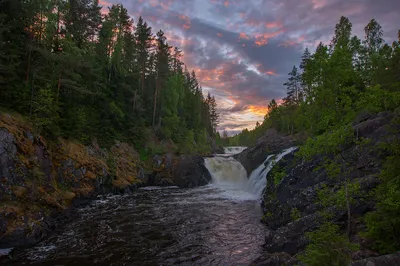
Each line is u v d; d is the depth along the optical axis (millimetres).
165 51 48656
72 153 22375
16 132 15719
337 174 8961
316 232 7441
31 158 16031
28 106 19125
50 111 19656
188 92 73312
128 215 17797
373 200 9289
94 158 25656
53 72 23719
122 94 39750
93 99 32844
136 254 11141
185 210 19531
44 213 14164
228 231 14500
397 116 8156
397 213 6406
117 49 41250
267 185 21938
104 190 24781
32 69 21797
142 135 40344
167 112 50094
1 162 13469
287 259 8812
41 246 11695
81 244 12117
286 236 10766
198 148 60594
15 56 19156
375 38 48625
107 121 33156
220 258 10797
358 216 9328
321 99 8898
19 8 20906
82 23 34000
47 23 23703
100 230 14312
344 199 8477
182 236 13594
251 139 122562
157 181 34125
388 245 6453
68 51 26016
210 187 33594
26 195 13883
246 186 32406
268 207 17688
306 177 15875
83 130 26844
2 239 11141
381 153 9984
